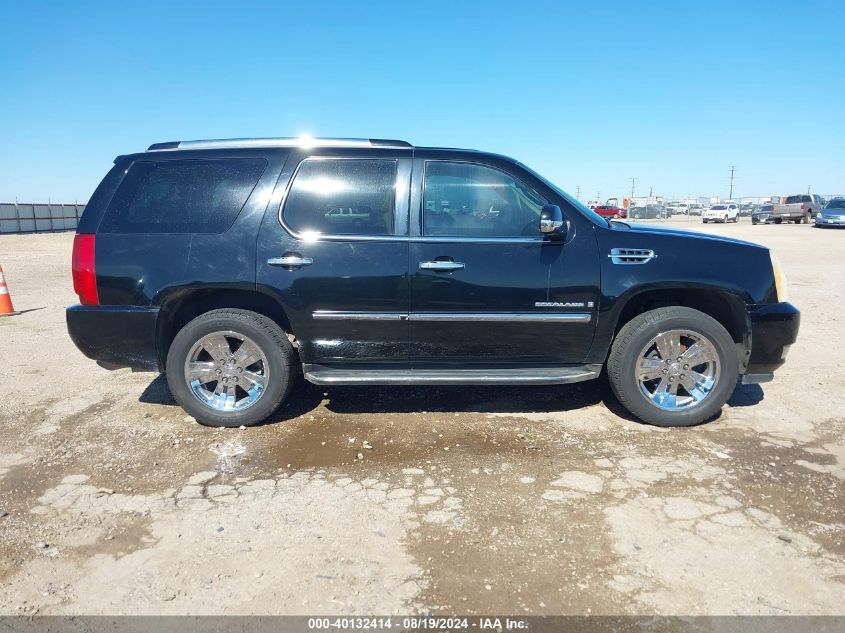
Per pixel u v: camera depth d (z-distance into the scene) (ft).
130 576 9.09
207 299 15.24
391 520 10.59
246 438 14.19
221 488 11.80
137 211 14.46
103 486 11.88
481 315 14.12
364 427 14.82
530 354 14.55
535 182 14.48
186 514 10.85
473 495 11.45
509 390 17.56
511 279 14.02
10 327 26.81
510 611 8.26
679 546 9.74
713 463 12.73
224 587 8.81
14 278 45.47
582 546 9.76
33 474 12.39
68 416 15.64
